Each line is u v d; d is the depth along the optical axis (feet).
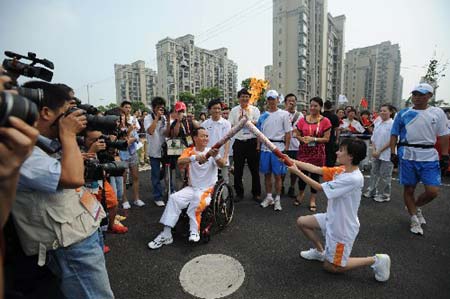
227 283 8.95
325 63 164.86
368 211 15.48
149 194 18.99
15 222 5.13
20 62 5.68
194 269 9.77
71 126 5.23
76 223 5.50
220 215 13.03
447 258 10.40
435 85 38.55
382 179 17.33
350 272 9.52
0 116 2.47
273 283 8.93
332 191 8.69
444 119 12.22
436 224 13.56
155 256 10.72
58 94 5.27
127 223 13.97
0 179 2.63
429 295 8.30
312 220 9.89
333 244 8.98
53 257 5.51
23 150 2.66
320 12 158.81
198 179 12.53
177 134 16.34
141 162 30.42
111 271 9.72
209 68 208.44
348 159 8.89
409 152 12.67
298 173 9.87
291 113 19.62
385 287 8.69
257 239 12.06
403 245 11.44
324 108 18.84
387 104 17.15
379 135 17.26
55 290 6.09
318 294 8.37
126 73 196.13
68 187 5.03
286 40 151.94
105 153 8.42
